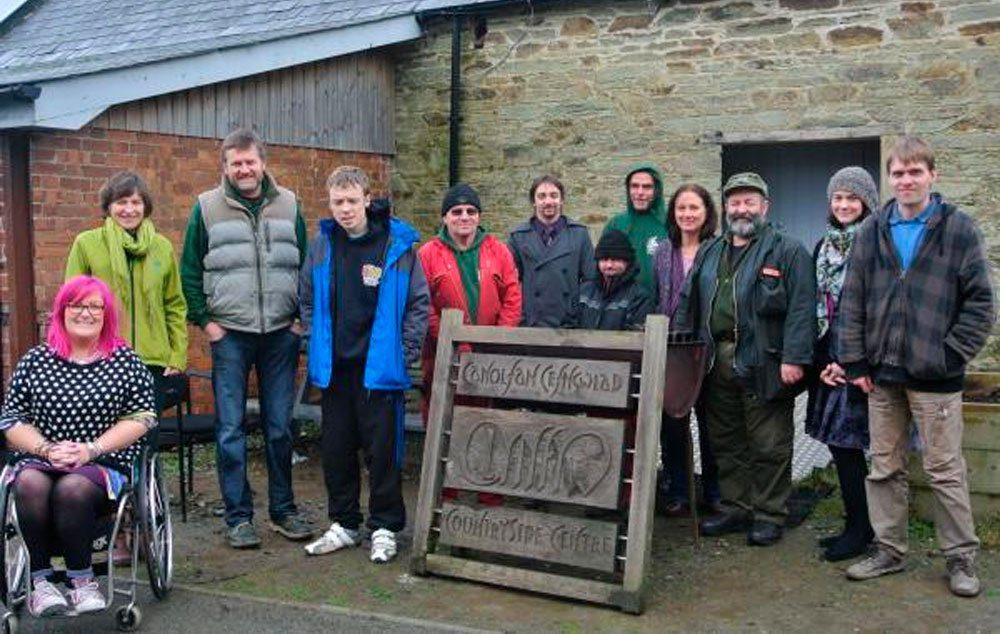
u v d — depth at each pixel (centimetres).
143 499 439
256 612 454
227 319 541
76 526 419
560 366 486
